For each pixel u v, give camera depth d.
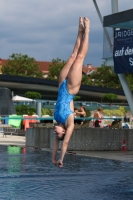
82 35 8.73
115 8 21.91
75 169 13.86
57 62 161.75
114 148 22.12
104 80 145.62
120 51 21.38
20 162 15.69
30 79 98.50
